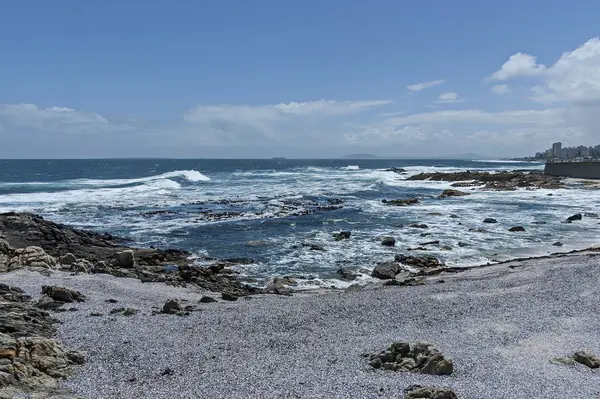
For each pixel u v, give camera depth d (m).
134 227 31.03
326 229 30.56
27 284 14.95
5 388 7.20
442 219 34.25
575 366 9.22
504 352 9.94
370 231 29.83
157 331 11.07
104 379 8.29
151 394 7.69
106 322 11.61
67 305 13.12
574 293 14.71
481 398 7.61
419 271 20.48
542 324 11.84
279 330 11.35
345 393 7.72
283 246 25.61
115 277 17.77
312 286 18.53
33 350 8.65
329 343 10.45
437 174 73.56
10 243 21.52
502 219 34.06
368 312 12.91
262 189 57.94
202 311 13.23
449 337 10.88
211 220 33.75
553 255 22.28
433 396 7.31
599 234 28.33
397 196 50.50
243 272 20.75
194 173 79.19
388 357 9.27
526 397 7.71
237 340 10.59
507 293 14.91
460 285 16.28
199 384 8.12
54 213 36.03
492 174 68.19
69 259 19.41
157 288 16.67
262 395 7.67
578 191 52.88
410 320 12.23
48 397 7.14
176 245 25.97
